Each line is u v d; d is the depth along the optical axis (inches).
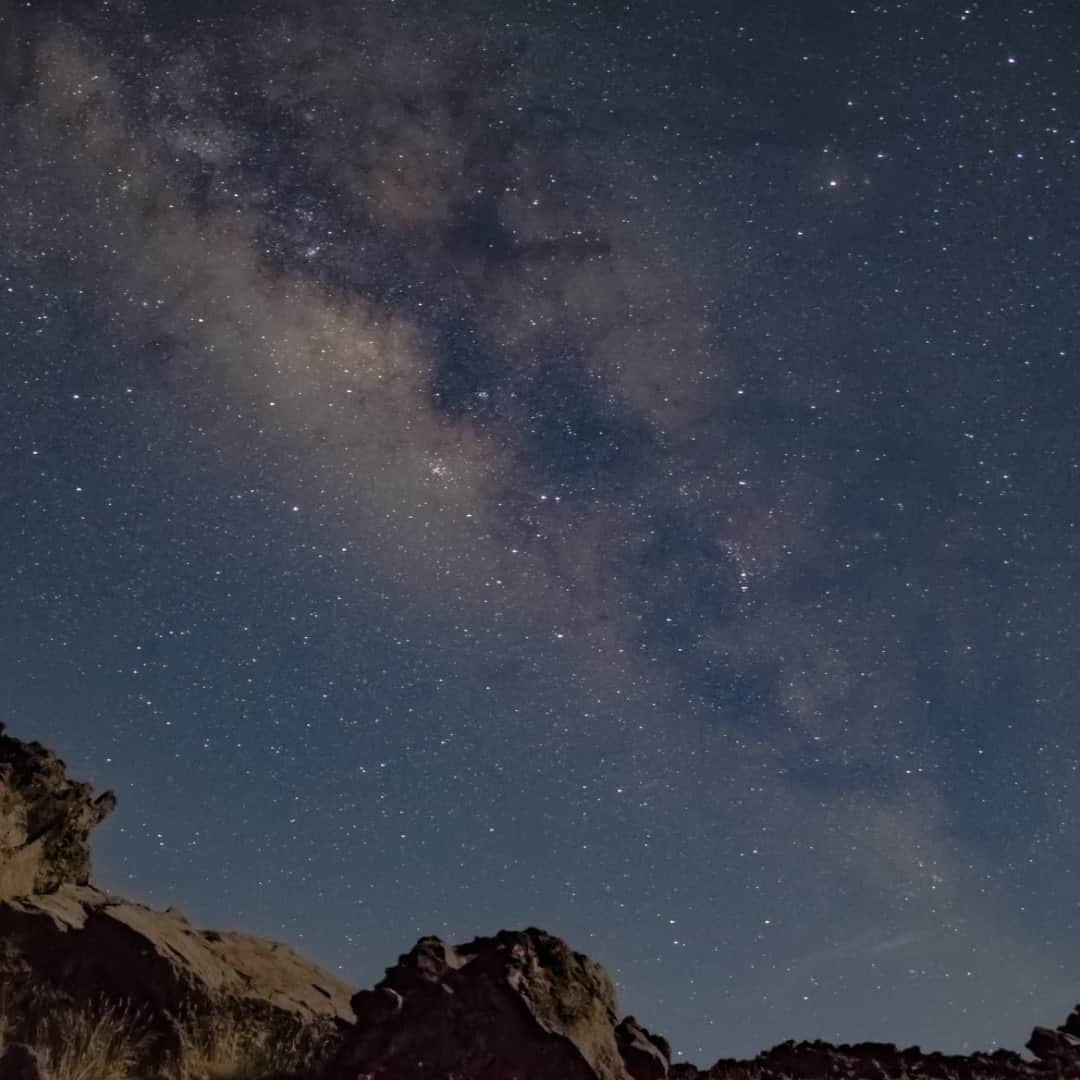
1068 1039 356.5
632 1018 268.8
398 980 237.1
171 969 281.9
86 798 327.9
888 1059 332.2
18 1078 206.8
